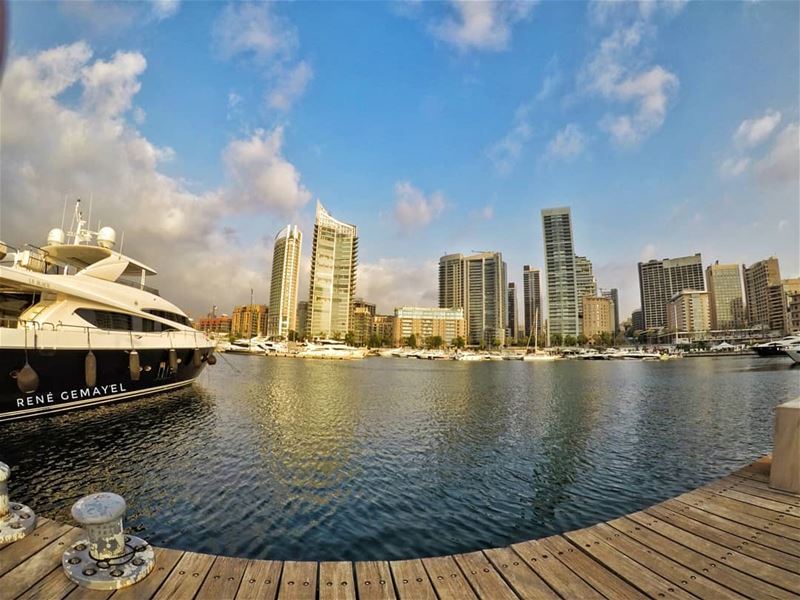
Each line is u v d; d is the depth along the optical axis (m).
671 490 14.12
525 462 17.08
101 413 22.75
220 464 15.75
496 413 29.11
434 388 46.53
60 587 4.15
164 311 28.42
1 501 5.23
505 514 12.09
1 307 20.97
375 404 32.59
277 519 11.36
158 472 14.69
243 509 11.90
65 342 19.80
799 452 7.39
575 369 91.19
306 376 58.88
